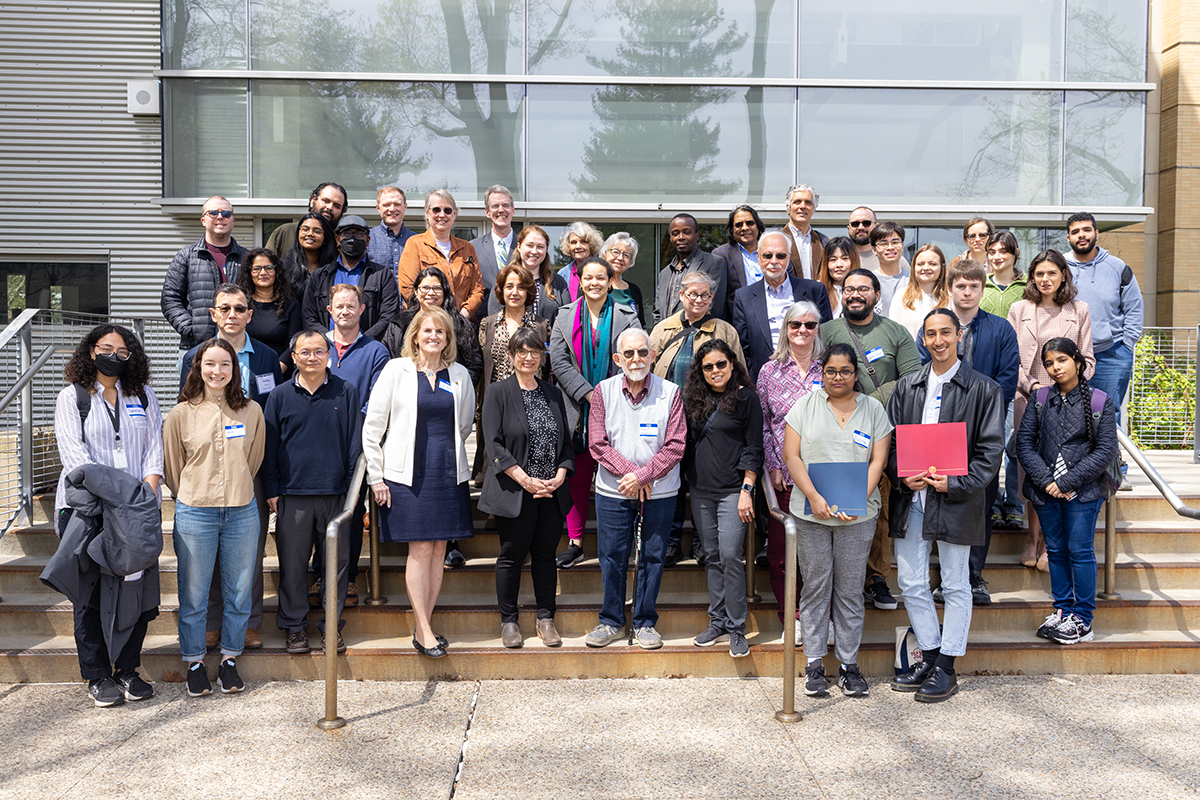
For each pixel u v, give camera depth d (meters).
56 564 4.19
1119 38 9.43
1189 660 4.84
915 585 4.53
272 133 9.14
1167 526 5.93
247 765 3.69
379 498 4.63
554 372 5.31
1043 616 5.12
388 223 6.41
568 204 9.29
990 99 9.42
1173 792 3.46
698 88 9.32
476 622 5.05
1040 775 3.61
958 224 9.79
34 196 9.78
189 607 4.49
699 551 5.42
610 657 4.76
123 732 4.03
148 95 9.69
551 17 9.27
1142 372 9.47
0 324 9.85
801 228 6.27
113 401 4.51
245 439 4.55
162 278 9.88
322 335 4.75
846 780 3.57
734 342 5.11
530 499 4.76
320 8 9.13
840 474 4.32
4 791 3.46
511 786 3.51
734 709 4.32
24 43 9.71
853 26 9.38
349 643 4.89
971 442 4.45
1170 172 11.23
